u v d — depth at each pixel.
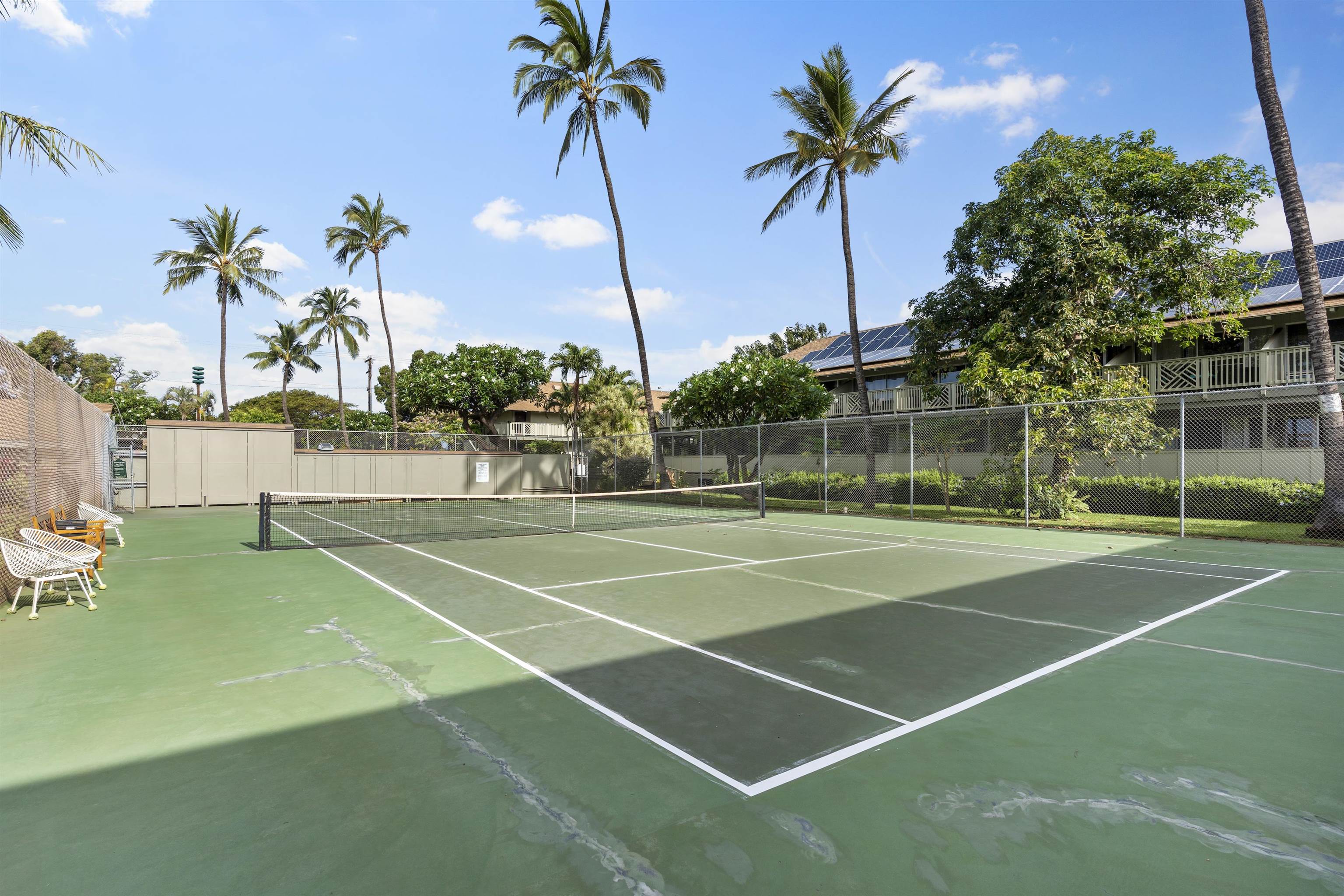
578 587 7.84
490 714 3.86
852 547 11.59
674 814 2.74
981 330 17.81
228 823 2.67
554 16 22.80
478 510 21.89
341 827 2.64
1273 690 4.25
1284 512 14.23
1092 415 14.73
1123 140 16.58
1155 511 16.50
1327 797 2.88
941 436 18.34
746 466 22.80
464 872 2.33
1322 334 11.76
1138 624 5.99
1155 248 15.30
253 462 24.42
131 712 3.90
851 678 4.51
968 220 17.88
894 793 2.92
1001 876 2.30
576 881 2.28
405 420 49.62
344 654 5.09
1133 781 3.03
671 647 5.27
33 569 6.42
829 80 19.20
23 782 3.03
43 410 9.06
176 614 6.47
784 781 3.04
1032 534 13.61
